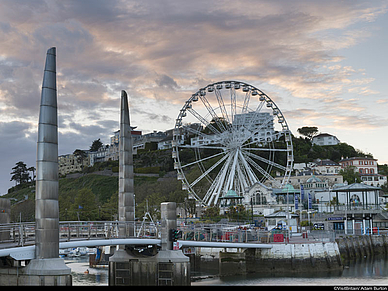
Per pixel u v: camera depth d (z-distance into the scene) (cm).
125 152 6662
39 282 4562
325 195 17475
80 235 6525
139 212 17375
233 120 13825
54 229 4744
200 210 17125
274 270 8050
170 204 6125
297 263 8069
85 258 11888
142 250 6462
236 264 8319
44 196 4728
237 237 8538
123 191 6581
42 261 4638
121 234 6450
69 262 10875
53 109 4872
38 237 4694
